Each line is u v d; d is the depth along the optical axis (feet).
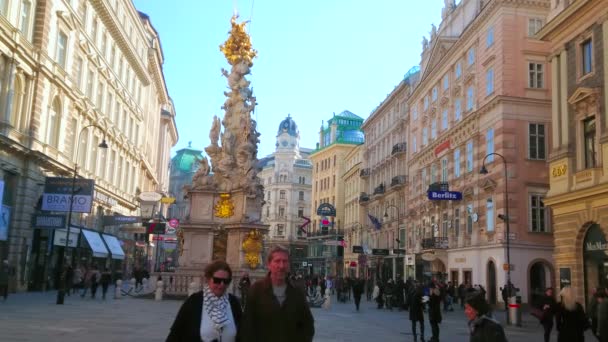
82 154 140.05
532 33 123.75
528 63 122.62
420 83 177.88
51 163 115.14
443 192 135.23
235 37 116.26
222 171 110.32
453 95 150.92
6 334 47.16
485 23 131.44
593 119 84.33
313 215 342.44
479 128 131.95
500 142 120.06
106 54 157.89
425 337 62.44
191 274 101.71
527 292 114.93
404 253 173.47
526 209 117.70
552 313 52.39
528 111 120.88
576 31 88.53
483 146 129.18
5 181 100.78
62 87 120.47
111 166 169.48
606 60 80.07
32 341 43.83
